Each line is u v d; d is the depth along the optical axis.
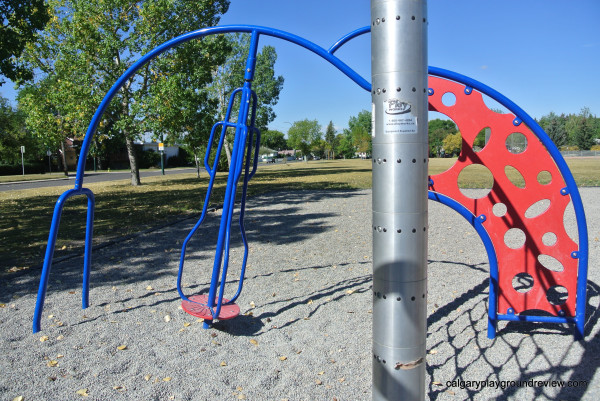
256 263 5.70
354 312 3.99
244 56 32.50
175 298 4.38
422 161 1.73
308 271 5.31
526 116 3.16
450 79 3.28
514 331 3.57
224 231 3.50
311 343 3.39
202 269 5.43
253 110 3.66
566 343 3.32
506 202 3.31
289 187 17.12
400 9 1.67
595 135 83.75
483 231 3.35
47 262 3.59
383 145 1.73
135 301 4.28
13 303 4.20
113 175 35.47
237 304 4.22
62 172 45.94
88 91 16.91
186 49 17.95
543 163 3.24
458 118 3.28
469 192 12.91
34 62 17.50
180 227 8.45
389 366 1.81
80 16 16.88
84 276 4.05
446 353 3.22
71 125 18.02
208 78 20.16
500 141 3.26
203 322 3.72
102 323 3.75
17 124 42.22
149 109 17.83
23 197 15.12
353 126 102.88
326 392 2.71
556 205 3.25
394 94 1.69
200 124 20.17
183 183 21.03
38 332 3.56
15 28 11.27
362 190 15.56
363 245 6.68
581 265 3.25
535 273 3.35
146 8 17.28
